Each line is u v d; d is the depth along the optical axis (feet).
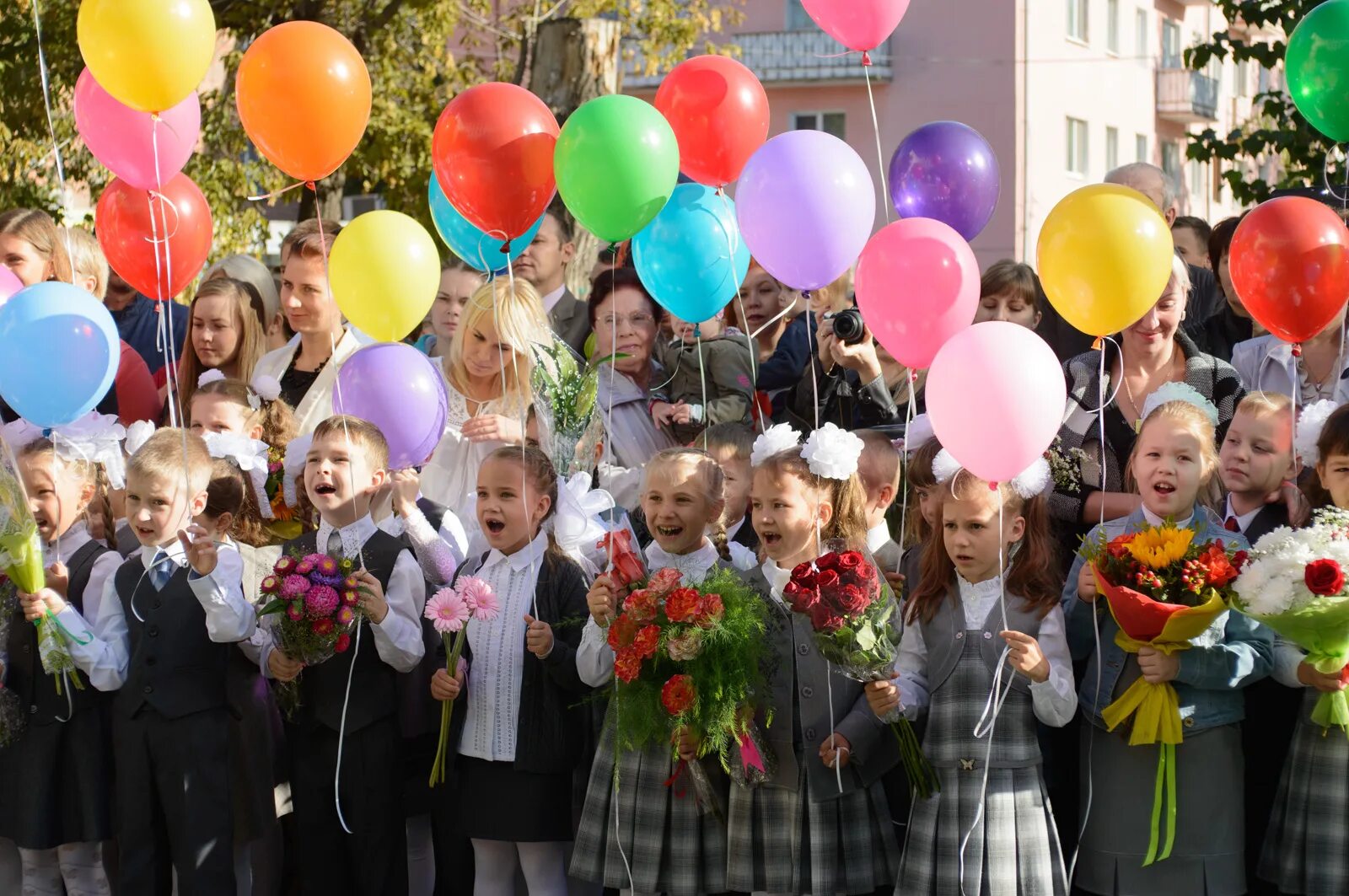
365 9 56.85
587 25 34.32
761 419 18.67
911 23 80.43
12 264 19.92
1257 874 14.61
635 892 14.69
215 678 15.99
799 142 16.26
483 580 16.08
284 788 17.60
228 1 54.65
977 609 14.49
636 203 15.69
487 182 16.07
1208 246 20.27
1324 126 16.46
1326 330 17.63
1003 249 78.79
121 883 15.72
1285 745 14.93
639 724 13.91
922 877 13.93
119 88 16.52
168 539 16.24
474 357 18.65
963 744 14.07
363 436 16.38
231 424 18.35
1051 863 13.89
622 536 15.23
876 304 15.51
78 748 16.28
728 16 74.64
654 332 20.18
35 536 15.61
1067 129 83.66
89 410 17.43
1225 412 17.22
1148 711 13.83
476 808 15.52
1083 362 17.67
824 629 13.34
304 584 14.83
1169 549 13.37
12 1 48.01
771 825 14.49
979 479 14.25
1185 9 98.68
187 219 19.01
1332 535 13.24
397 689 16.08
